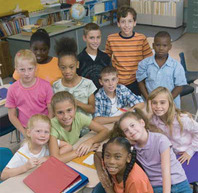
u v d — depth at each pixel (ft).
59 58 7.76
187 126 6.61
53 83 8.25
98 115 8.02
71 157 6.33
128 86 10.02
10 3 21.39
